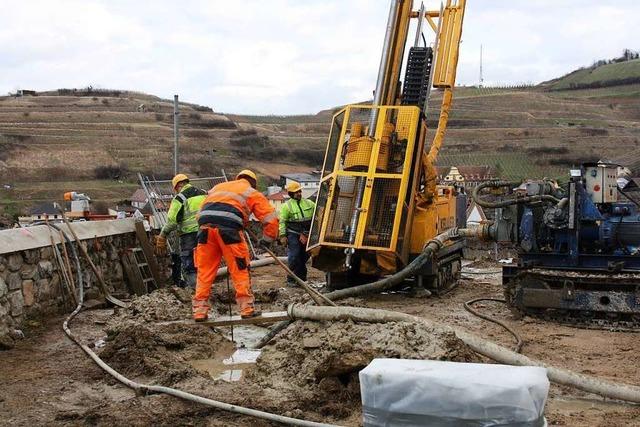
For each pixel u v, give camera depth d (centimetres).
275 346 843
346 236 1270
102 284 1194
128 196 5666
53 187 5891
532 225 1203
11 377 795
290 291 1390
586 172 1175
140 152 7325
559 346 961
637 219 1167
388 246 1253
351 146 1302
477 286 1553
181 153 7444
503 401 449
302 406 694
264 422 650
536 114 9775
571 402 729
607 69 12481
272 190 4300
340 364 728
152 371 805
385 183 1275
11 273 998
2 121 8375
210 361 888
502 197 1306
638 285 1065
